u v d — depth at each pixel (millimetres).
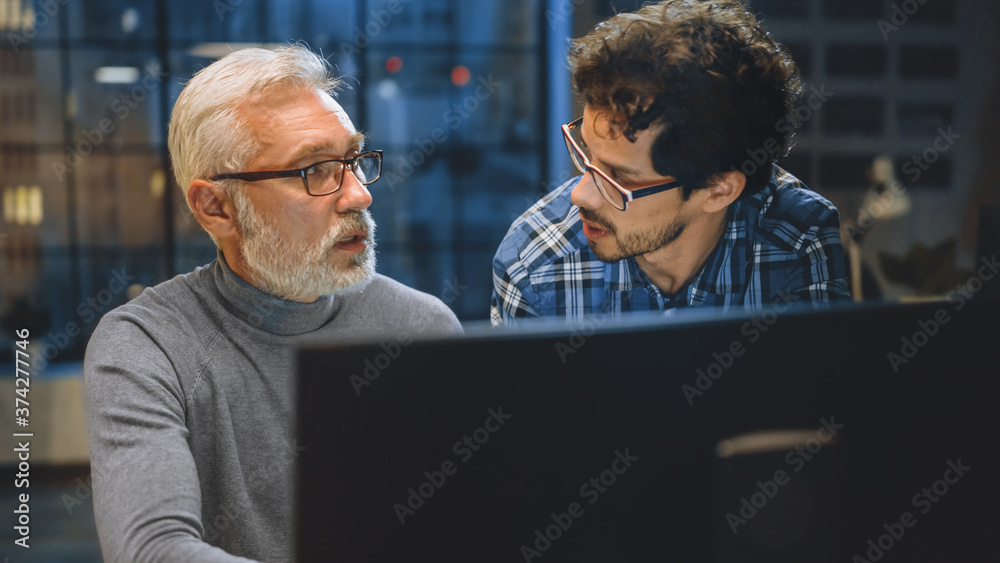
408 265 7488
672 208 1063
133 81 6266
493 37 6684
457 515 546
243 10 6719
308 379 521
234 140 1076
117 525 870
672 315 561
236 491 1110
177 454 954
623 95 989
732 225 1216
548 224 1333
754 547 579
